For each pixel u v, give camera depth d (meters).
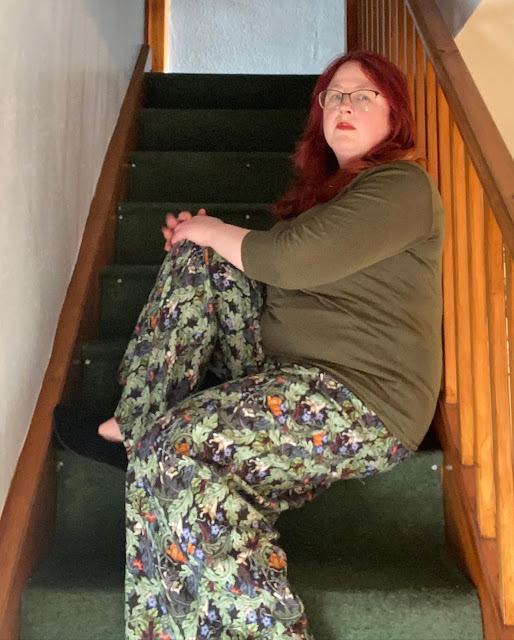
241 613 0.94
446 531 1.30
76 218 1.64
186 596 0.97
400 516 1.30
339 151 1.22
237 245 1.12
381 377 1.07
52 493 1.28
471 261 1.22
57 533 1.30
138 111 2.38
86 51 1.74
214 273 1.22
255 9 3.31
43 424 1.28
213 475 0.97
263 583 0.94
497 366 1.09
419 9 1.55
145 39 2.85
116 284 1.72
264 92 2.61
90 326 1.61
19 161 1.21
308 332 1.11
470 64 1.63
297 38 3.30
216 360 1.28
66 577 1.16
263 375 1.07
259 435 1.01
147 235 1.92
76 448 1.20
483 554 1.12
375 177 1.09
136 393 1.20
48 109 1.39
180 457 0.98
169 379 1.17
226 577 0.94
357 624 1.10
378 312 1.09
